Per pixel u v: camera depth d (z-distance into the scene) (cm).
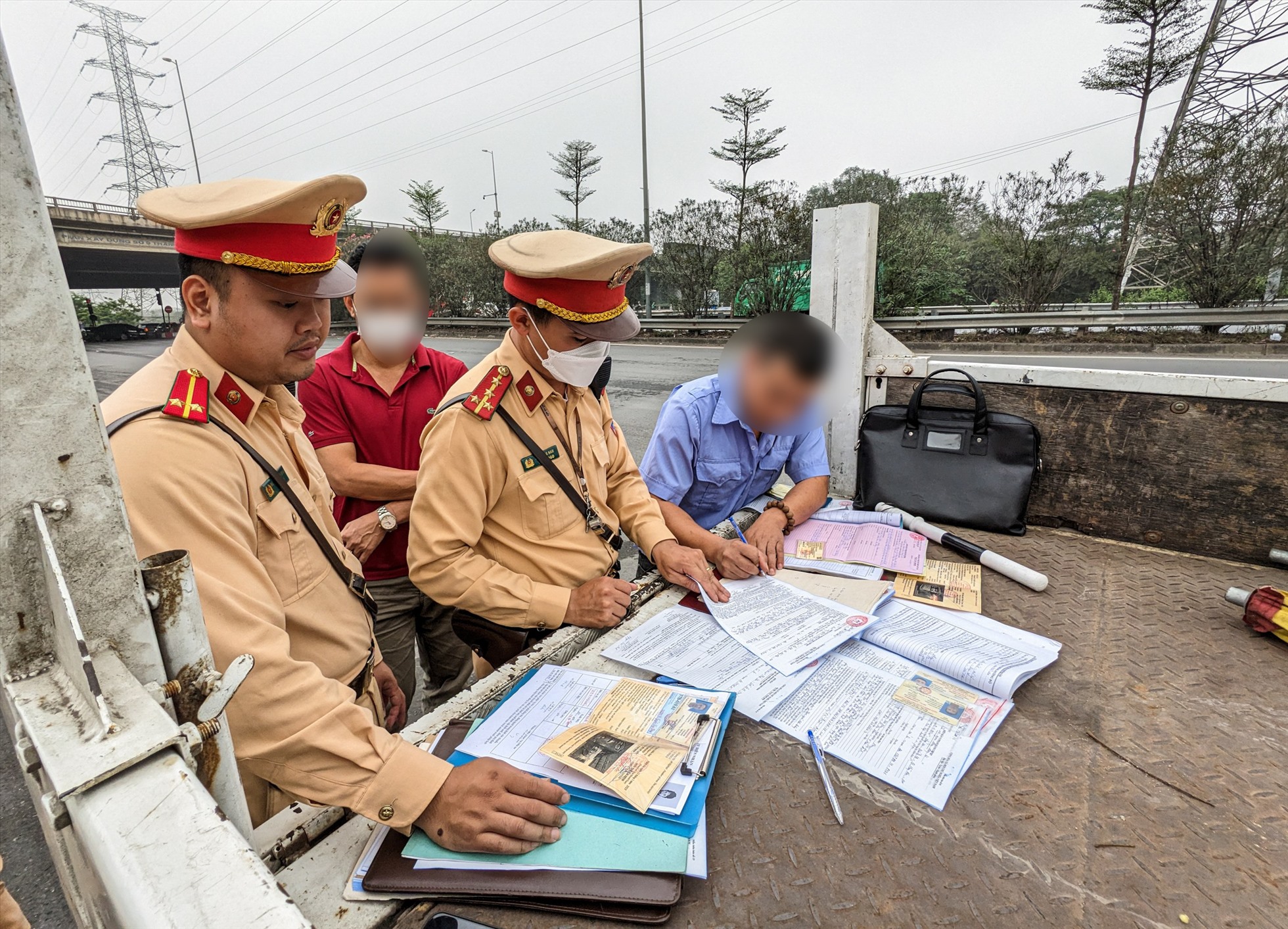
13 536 51
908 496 207
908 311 1539
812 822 90
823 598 152
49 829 63
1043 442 200
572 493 155
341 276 123
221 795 61
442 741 104
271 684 86
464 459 141
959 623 143
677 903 78
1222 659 131
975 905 78
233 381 105
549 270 133
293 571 113
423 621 220
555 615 141
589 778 91
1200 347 1116
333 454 203
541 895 76
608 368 177
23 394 50
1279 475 169
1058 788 96
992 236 1452
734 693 115
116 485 55
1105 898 79
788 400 175
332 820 90
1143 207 1265
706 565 160
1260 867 83
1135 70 1410
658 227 1716
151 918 40
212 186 104
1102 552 183
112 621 56
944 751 103
